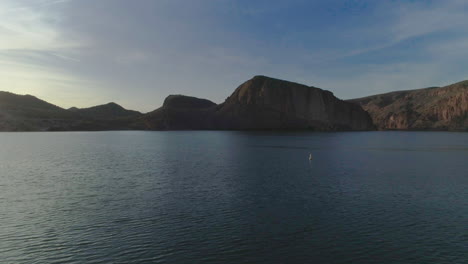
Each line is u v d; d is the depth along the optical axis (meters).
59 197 37.97
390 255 22.19
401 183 45.88
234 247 23.44
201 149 107.69
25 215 31.08
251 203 34.75
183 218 29.77
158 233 26.11
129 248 23.36
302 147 116.56
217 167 62.75
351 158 80.19
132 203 34.97
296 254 22.33
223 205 34.00
